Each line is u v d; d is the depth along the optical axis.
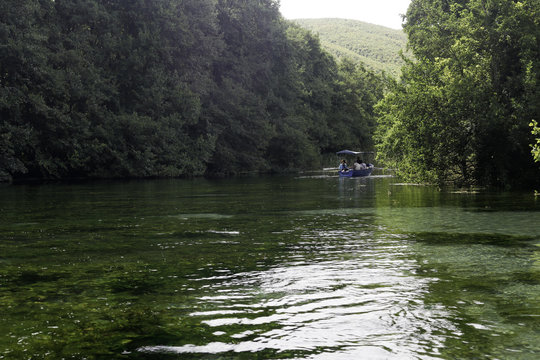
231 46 54.62
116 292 5.81
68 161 38.56
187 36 45.78
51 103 37.19
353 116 83.31
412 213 13.78
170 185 30.03
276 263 7.34
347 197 19.88
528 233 10.06
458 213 13.59
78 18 40.72
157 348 4.10
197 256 7.93
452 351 3.97
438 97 22.56
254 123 52.31
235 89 50.75
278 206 16.28
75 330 4.54
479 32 23.66
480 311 4.96
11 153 33.84
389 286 5.96
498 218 12.42
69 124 36.97
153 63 44.31
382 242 9.12
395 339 4.24
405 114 22.75
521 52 22.12
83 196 21.44
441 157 22.94
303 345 4.13
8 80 34.88
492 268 6.92
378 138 25.77
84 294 5.74
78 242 9.39
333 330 4.47
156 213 14.37
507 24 22.50
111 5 44.44
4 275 6.71
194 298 5.53
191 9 48.50
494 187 23.61
